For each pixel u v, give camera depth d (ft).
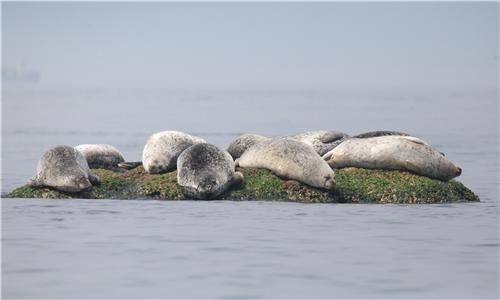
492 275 159.33
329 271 161.89
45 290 149.28
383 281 155.33
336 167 266.98
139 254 175.11
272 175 253.44
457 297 146.20
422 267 165.07
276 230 201.46
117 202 243.19
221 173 247.09
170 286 151.84
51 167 253.65
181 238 191.42
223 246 183.11
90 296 146.20
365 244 185.68
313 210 230.68
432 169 259.39
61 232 197.47
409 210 232.53
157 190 250.57
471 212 230.07
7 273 159.74
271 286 151.94
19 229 200.95
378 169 260.83
